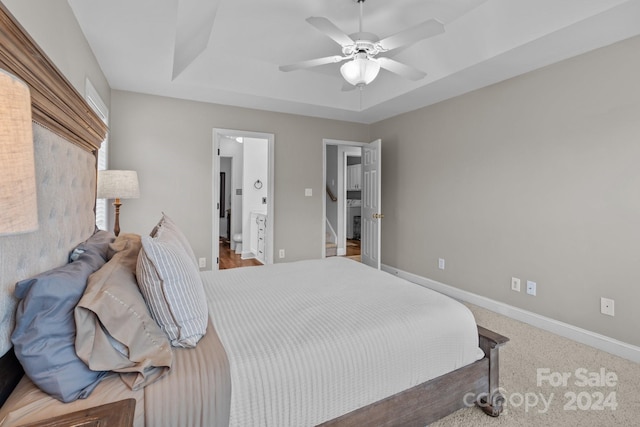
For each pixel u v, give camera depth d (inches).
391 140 177.8
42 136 42.8
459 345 58.4
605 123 91.7
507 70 110.0
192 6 91.7
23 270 38.3
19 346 33.8
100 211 119.2
